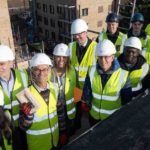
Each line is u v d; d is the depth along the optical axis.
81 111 4.69
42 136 3.57
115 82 3.71
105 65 3.61
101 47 3.56
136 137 1.97
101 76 3.76
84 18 35.41
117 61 3.78
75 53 5.05
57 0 36.16
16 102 3.71
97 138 2.00
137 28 5.41
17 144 3.53
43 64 3.29
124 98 3.80
